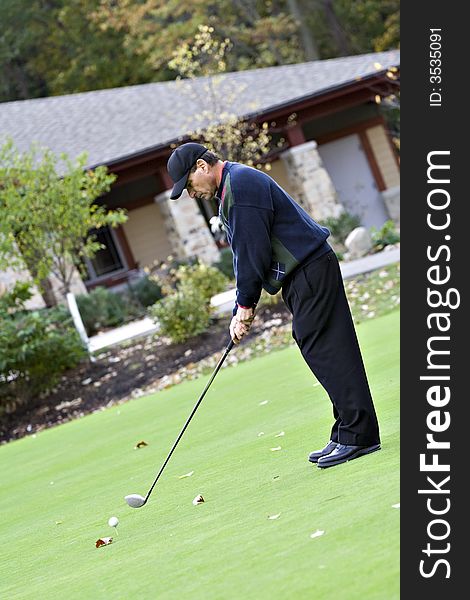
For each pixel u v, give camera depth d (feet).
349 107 108.58
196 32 148.46
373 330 50.47
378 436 22.27
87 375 63.93
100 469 34.27
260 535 17.42
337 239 94.32
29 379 62.18
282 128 100.94
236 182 21.90
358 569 13.74
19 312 66.28
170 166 22.36
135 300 89.10
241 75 105.19
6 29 163.12
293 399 36.37
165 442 35.42
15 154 73.36
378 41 162.20
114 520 21.53
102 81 159.22
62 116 104.17
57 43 161.68
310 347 22.21
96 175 73.72
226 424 34.99
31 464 41.75
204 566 16.51
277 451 26.61
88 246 73.36
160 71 156.66
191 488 25.17
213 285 66.39
